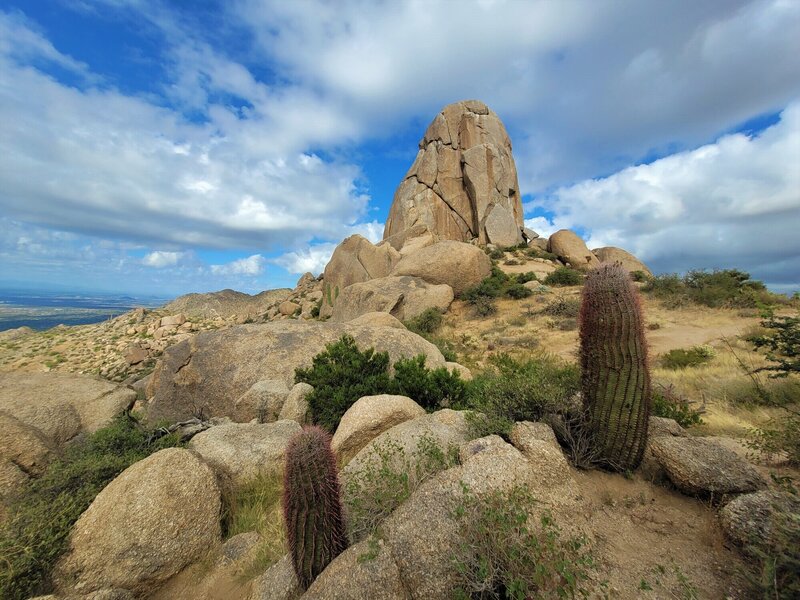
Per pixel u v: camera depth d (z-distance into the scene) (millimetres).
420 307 21016
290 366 8891
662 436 3520
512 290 22750
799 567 1946
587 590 2184
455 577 2381
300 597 2529
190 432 5953
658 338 13391
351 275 28641
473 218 42062
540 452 3191
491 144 42969
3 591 2941
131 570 3363
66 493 3865
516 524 2416
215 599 3297
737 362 8961
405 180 45781
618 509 2996
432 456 3652
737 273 19375
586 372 3609
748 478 2941
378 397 5484
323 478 2717
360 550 2621
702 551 2484
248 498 4598
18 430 4676
